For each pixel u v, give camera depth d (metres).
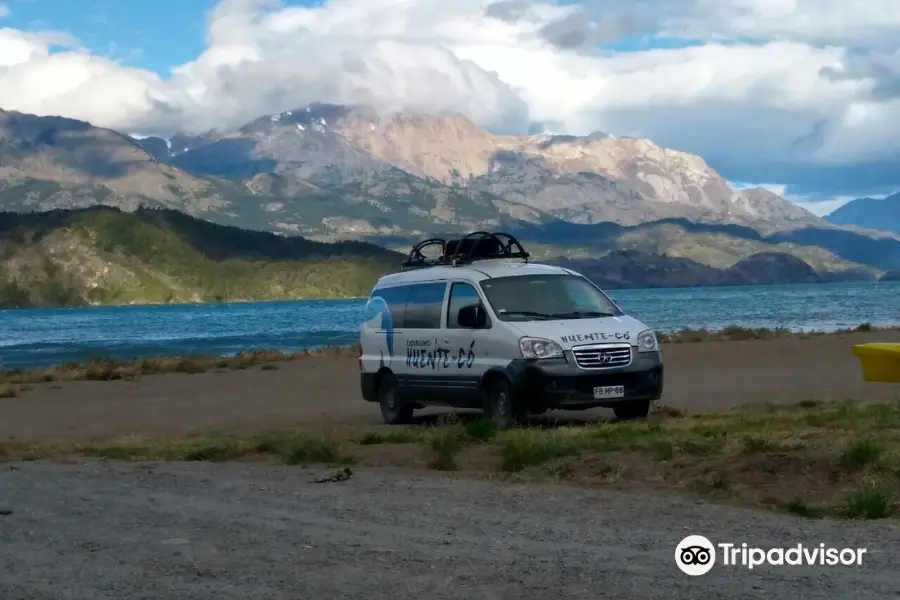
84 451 13.23
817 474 9.03
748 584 5.93
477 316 15.10
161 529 8.01
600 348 14.31
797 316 75.81
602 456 10.32
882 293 182.38
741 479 9.09
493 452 11.41
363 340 17.30
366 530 7.70
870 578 6.03
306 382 25.59
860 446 9.19
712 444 10.46
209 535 7.72
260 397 21.97
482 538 7.31
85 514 8.76
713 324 64.25
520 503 8.65
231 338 62.12
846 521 7.66
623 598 5.71
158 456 12.52
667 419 14.23
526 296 15.27
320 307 172.00
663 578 6.11
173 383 26.42
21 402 22.38
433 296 16.02
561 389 14.09
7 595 6.20
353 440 12.88
